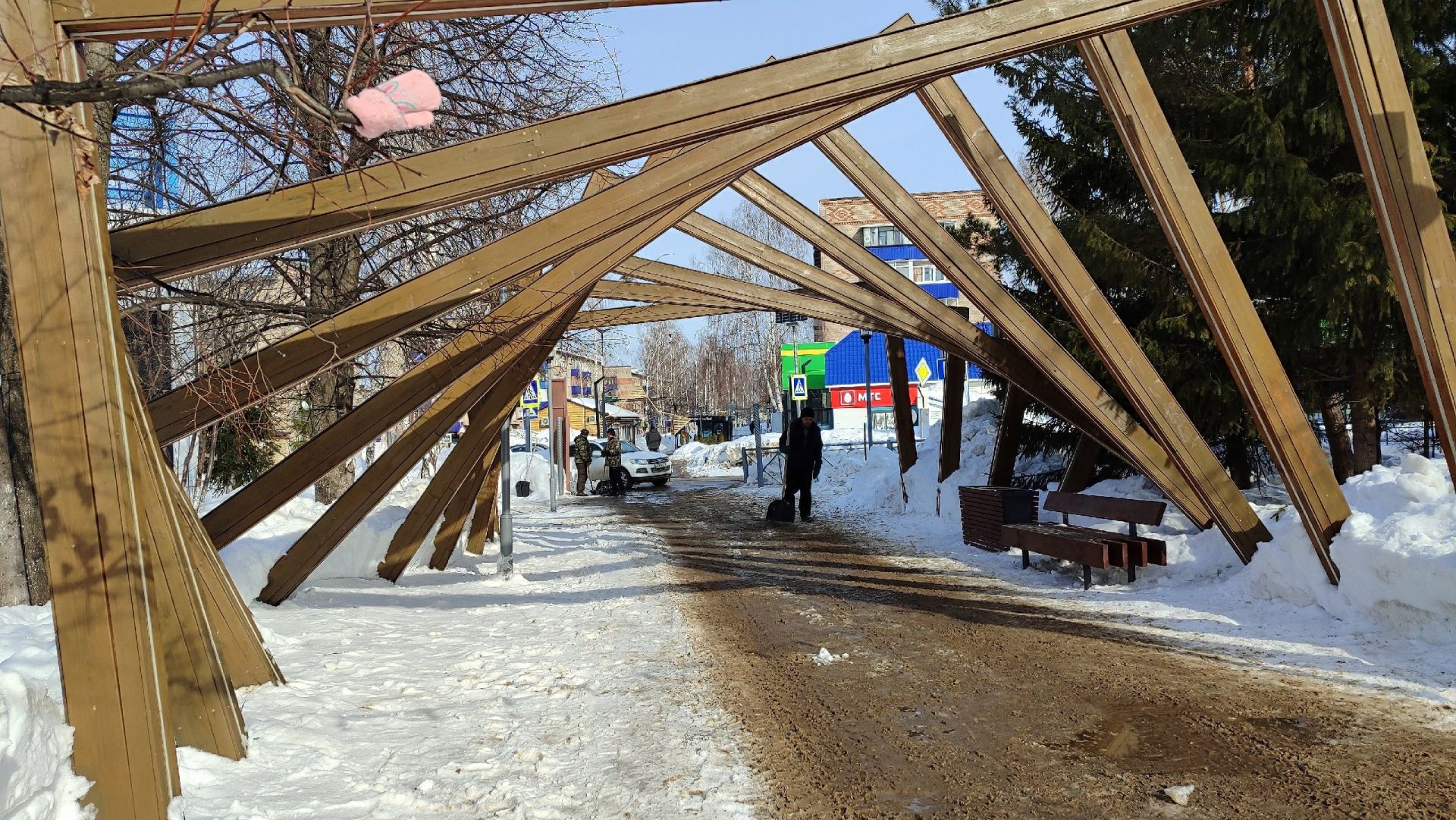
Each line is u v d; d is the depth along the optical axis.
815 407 46.44
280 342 6.06
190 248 4.69
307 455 7.56
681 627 8.21
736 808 4.12
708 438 52.09
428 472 25.33
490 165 4.87
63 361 3.75
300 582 8.88
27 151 3.79
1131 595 8.95
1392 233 6.75
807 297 13.69
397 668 6.61
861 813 4.06
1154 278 12.12
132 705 3.64
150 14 3.82
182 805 3.74
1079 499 10.75
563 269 8.20
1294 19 10.20
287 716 5.12
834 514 18.12
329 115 2.46
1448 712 5.21
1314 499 7.67
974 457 16.91
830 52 5.31
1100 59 7.49
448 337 10.95
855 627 8.03
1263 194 10.72
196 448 13.38
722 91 5.11
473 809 4.07
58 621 3.63
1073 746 4.89
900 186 9.58
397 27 8.20
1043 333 9.80
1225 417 12.30
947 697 5.86
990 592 9.55
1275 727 5.07
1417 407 11.73
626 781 4.44
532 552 14.15
